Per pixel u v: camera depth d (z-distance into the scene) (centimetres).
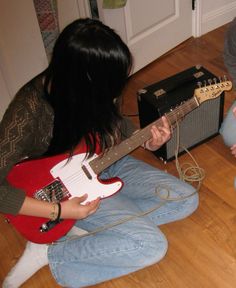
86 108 107
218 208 165
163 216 153
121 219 135
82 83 102
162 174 154
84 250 136
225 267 145
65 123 112
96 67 100
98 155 130
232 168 181
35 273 152
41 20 195
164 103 165
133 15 225
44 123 118
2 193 113
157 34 247
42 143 123
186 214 154
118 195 145
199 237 155
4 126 111
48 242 136
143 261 136
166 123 140
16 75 199
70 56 99
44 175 127
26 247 146
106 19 213
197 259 149
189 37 271
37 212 120
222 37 268
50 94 108
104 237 135
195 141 190
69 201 126
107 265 138
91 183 133
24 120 112
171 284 143
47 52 207
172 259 150
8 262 158
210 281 142
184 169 184
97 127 114
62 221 132
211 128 190
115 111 113
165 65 252
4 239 166
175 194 150
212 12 268
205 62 249
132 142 137
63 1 201
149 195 151
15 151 111
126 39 229
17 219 129
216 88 145
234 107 181
